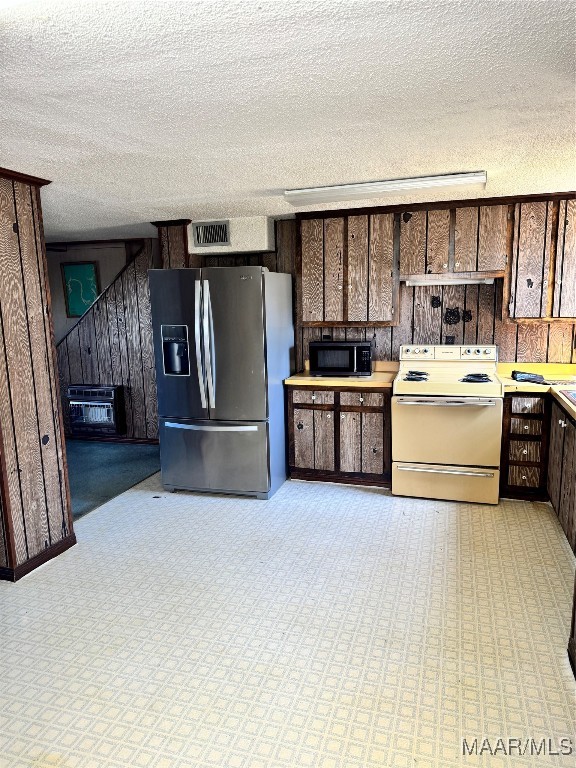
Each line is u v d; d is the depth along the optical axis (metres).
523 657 2.22
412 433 3.87
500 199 3.77
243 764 1.74
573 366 4.04
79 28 1.37
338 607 2.62
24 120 2.05
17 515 2.95
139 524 3.66
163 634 2.44
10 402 2.89
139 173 2.89
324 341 4.36
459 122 2.19
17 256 2.92
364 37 1.46
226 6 1.28
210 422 4.04
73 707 2.01
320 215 4.19
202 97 1.86
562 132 2.34
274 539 3.38
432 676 2.12
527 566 2.95
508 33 1.45
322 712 1.96
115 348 5.88
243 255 4.74
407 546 3.22
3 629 2.50
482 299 4.19
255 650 2.31
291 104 1.95
